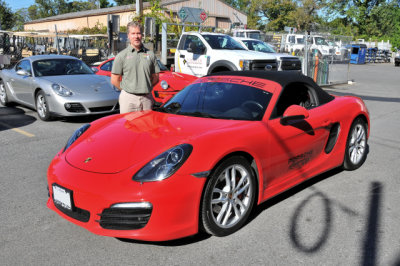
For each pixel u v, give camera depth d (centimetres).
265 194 321
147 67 445
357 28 5225
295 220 317
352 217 323
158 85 757
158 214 250
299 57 1362
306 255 262
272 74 381
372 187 397
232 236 290
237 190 293
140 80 446
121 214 252
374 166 470
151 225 252
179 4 3262
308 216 325
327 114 388
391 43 4350
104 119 371
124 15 3488
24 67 794
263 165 310
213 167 266
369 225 308
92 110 682
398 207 346
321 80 1480
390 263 252
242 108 341
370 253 265
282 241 282
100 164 273
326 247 273
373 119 802
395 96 1202
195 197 260
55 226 307
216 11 3628
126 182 252
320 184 404
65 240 284
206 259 257
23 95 777
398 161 494
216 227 280
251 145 295
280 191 339
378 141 605
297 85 378
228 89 370
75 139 331
